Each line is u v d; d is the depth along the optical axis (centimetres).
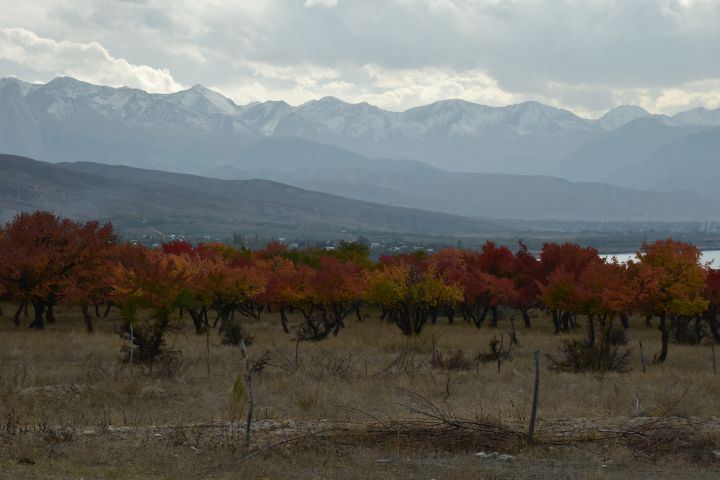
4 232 7069
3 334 5209
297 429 1841
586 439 1772
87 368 3250
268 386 2773
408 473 1462
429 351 4528
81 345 4447
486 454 1650
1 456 1458
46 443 1590
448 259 8144
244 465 1484
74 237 6184
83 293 5897
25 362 3541
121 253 6431
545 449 1694
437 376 3180
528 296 7144
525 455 1639
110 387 2641
